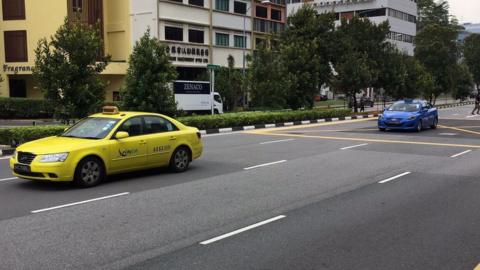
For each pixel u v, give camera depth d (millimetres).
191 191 9375
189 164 12812
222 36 54500
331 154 14758
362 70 38250
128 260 5586
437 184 10109
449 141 18438
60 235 6523
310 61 32250
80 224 7055
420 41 67438
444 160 13484
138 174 11289
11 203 8383
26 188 9680
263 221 7238
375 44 42406
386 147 16500
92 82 18188
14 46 42938
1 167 12695
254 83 30875
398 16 89500
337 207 8109
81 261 5551
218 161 13375
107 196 8914
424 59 64938
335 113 33344
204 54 51531
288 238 6422
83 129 10672
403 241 6305
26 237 6438
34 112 36188
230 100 44156
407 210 7922
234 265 5430
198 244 6168
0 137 16922
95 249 5957
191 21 49875
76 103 17844
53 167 9273
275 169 12023
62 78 17484
